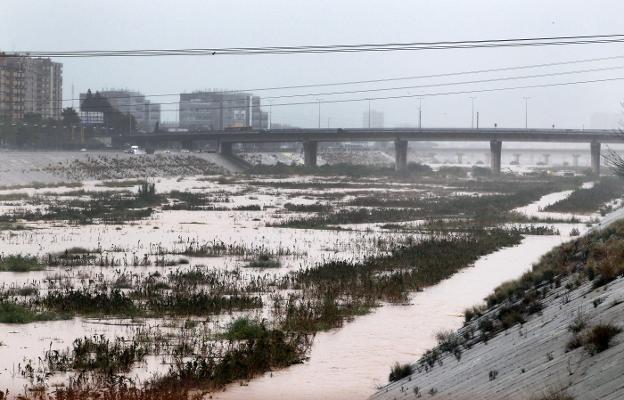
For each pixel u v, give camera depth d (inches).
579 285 1622.8
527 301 1772.9
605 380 881.5
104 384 1494.8
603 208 6535.4
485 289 2696.9
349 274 2869.1
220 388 1496.1
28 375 1566.2
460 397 1151.0
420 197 7864.2
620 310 1139.9
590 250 2182.6
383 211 6038.4
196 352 1750.7
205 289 2620.6
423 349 1830.7
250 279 2856.8
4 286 2640.3
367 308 2330.2
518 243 4106.8
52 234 4372.5
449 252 3563.0
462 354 1482.5
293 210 6195.9
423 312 2293.3
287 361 1696.6
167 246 3895.2
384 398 1359.5
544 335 1279.5
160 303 2301.9
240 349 1718.8
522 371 1128.8
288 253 3609.7
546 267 2325.3
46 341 1872.5
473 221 5344.5
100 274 2938.0
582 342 1075.9
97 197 7239.2
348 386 1510.8
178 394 1409.9
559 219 5497.1
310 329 2030.0
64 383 1515.7
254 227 4884.4
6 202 6530.5
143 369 1626.5
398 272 2987.2
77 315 2191.2
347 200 7347.4
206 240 4175.7
